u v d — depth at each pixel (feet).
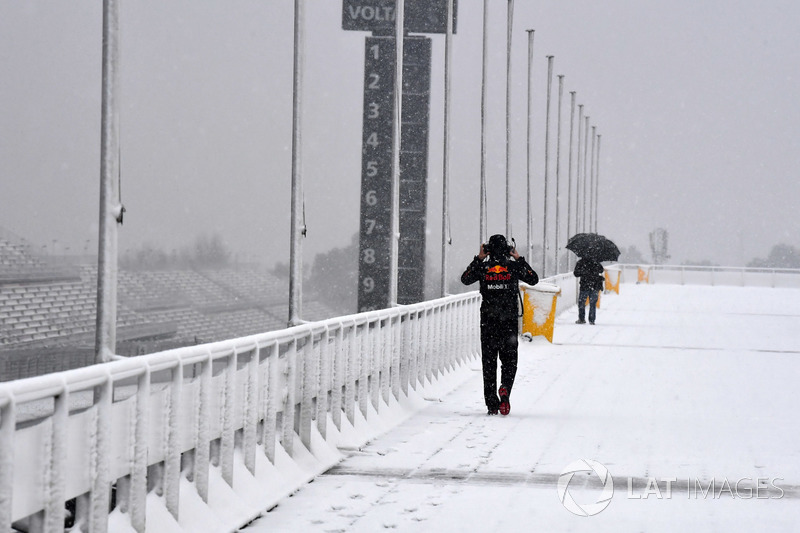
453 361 183.93
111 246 81.61
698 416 135.23
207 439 76.79
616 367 198.70
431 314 163.84
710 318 357.41
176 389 71.46
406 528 76.74
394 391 139.95
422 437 118.83
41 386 53.88
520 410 141.59
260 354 88.07
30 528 56.03
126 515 65.82
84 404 65.82
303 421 100.32
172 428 71.36
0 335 540.11
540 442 114.73
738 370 194.90
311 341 101.45
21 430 53.83
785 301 486.79
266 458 89.76
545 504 84.43
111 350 81.56
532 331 250.16
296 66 131.03
